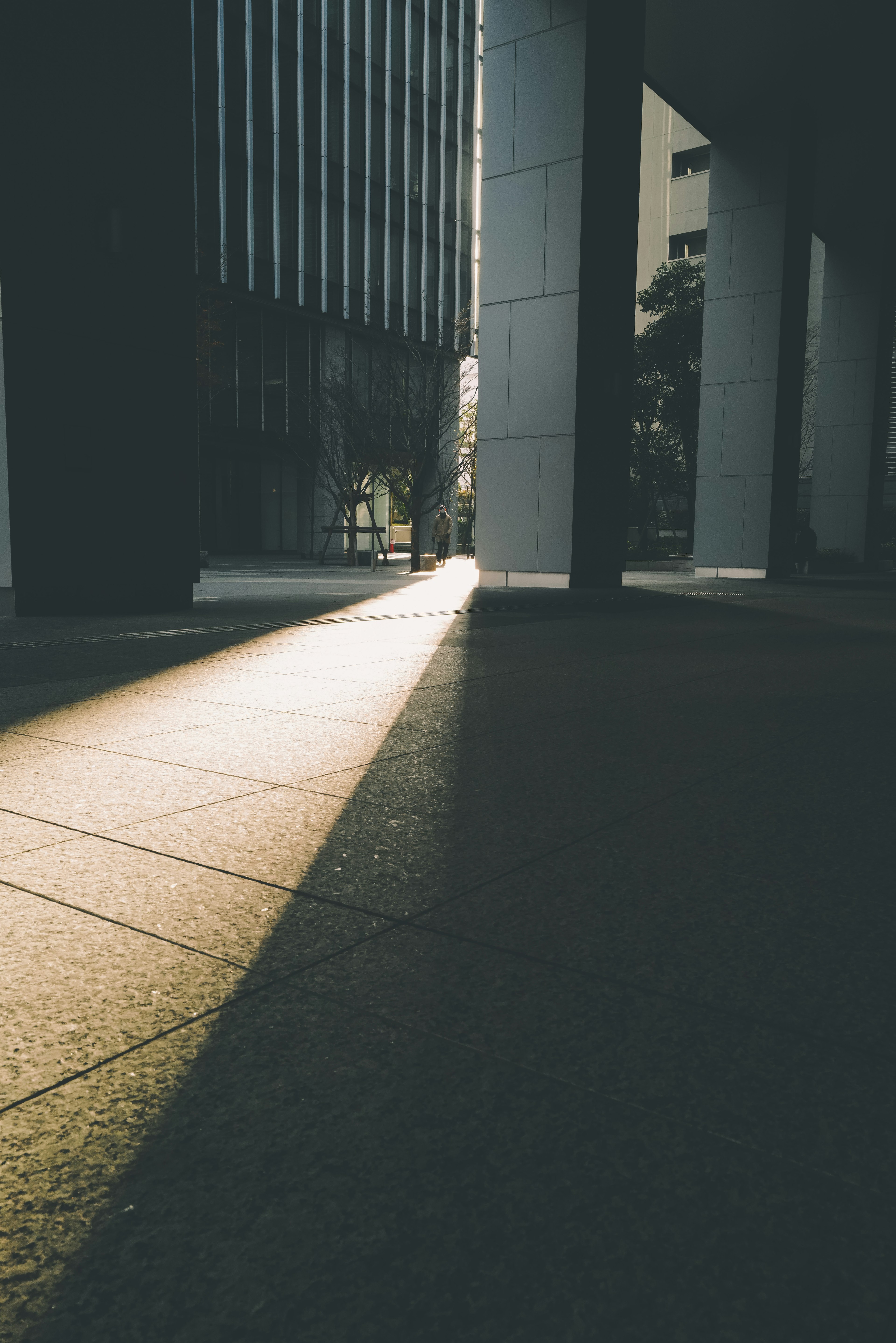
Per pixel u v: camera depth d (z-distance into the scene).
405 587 18.47
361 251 40.34
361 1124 1.74
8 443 10.48
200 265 32.47
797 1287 1.37
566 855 3.27
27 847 3.26
